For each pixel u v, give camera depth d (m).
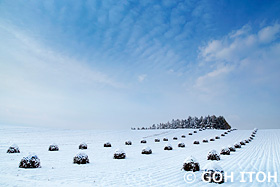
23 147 22.06
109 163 14.54
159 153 20.39
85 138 34.53
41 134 38.00
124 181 9.70
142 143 30.34
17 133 37.22
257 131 53.69
